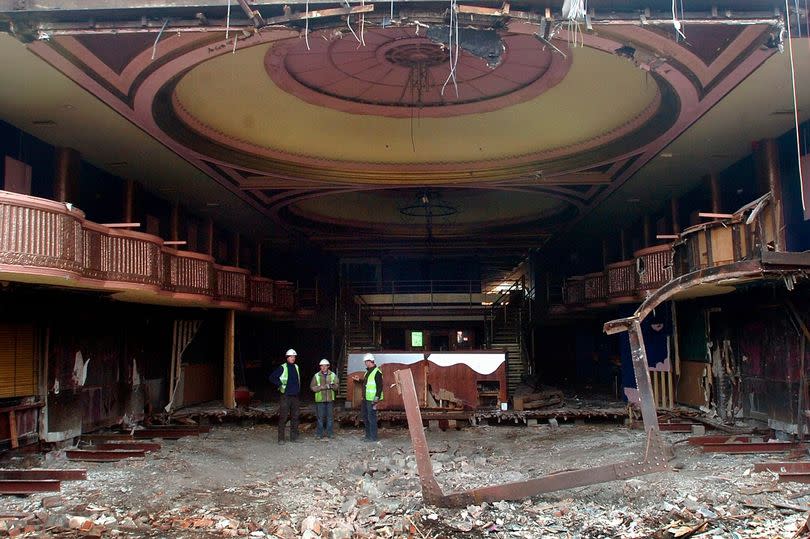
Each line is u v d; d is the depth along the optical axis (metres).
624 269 16.98
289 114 15.25
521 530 7.38
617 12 8.13
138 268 11.98
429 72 13.48
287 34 9.22
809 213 11.96
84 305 13.59
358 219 24.78
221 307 18.00
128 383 15.70
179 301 15.21
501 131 16.36
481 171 17.47
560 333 27.92
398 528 7.43
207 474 10.49
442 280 30.09
